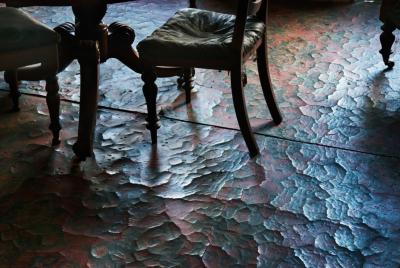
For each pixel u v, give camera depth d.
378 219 1.88
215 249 1.75
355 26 3.64
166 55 2.08
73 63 3.06
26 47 1.99
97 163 2.19
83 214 1.90
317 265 1.68
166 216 1.89
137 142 2.34
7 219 1.87
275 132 2.41
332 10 3.95
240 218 1.88
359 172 2.13
